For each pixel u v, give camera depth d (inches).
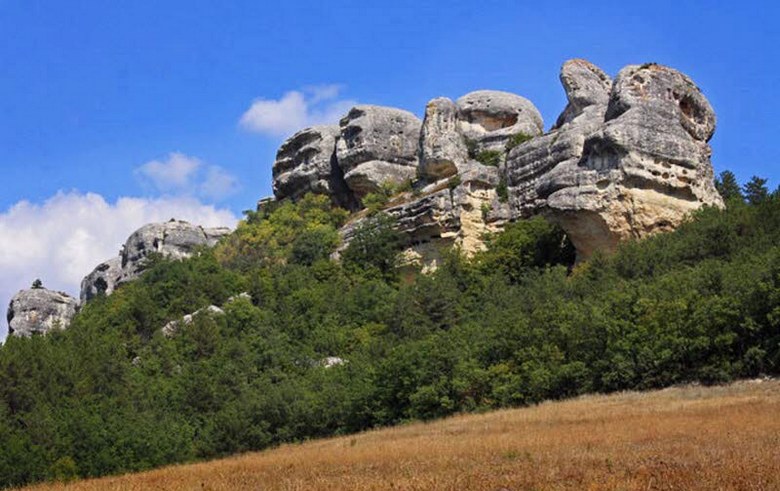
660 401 1843.0
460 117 4237.2
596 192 3046.3
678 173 3112.7
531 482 977.5
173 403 2701.8
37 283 5777.6
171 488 1196.5
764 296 2047.2
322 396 2522.1
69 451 2263.8
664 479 935.7
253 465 1482.5
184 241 5221.5
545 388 2193.7
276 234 4419.3
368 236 3764.8
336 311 3351.4
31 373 2726.4
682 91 3270.2
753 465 995.3
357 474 1168.2
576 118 3565.5
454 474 1073.5
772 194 2997.0
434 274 3373.5
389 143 4443.9
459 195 3661.4
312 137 4751.5
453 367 2363.4
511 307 2711.6
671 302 2197.3
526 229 3405.5
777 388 1824.6
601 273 2829.7
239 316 3316.9
